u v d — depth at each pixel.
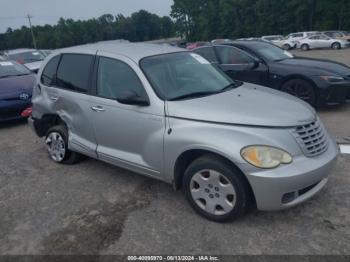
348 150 5.22
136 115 3.95
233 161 3.22
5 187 4.69
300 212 3.69
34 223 3.78
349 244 3.17
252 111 3.48
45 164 5.40
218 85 4.37
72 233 3.56
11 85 7.83
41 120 5.45
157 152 3.80
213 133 3.38
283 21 58.56
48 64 5.32
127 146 4.18
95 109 4.41
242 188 3.30
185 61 4.55
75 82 4.77
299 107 3.73
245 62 7.78
